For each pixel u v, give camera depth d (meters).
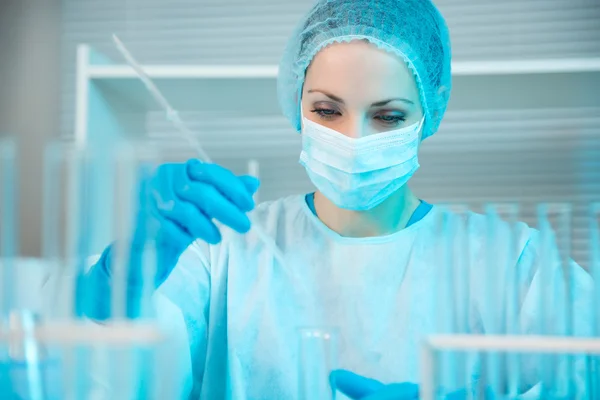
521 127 2.86
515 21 2.90
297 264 1.54
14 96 3.00
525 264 1.10
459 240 0.97
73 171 0.83
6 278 0.84
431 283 1.46
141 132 2.36
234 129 2.96
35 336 0.76
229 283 1.52
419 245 1.52
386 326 1.45
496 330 0.97
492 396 0.92
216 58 3.00
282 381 1.45
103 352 0.78
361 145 1.41
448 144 2.89
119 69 1.95
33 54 3.02
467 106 2.32
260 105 2.36
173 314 1.30
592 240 0.95
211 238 1.18
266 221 1.62
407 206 1.60
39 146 2.97
